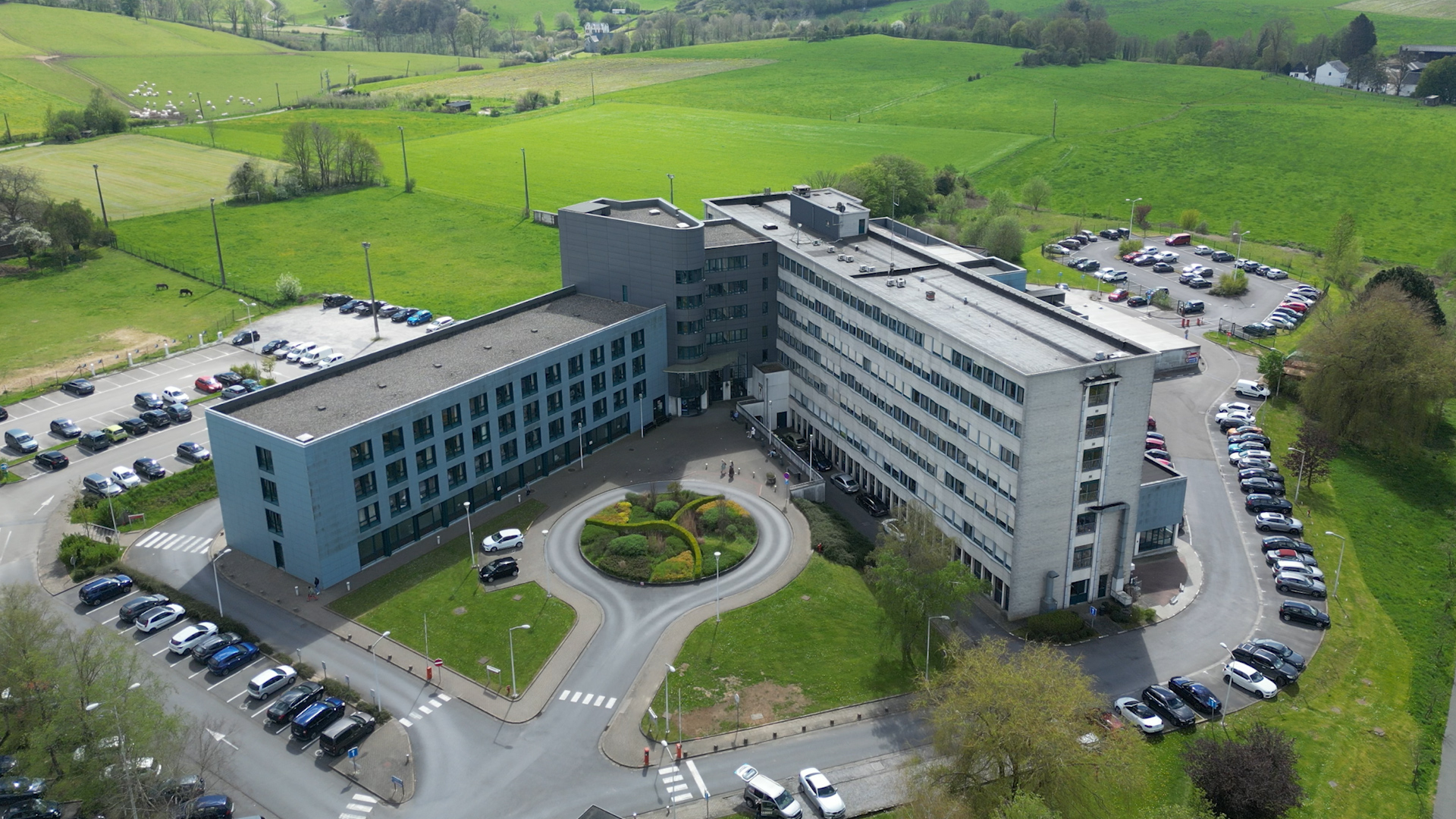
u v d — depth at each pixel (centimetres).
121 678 9812
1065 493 12262
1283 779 9469
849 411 15962
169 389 18262
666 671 11606
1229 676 11538
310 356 19938
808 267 16650
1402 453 17325
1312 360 18025
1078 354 12381
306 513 12606
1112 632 12462
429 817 9631
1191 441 17312
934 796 9381
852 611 12738
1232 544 14362
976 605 12962
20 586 11544
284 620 12356
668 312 17388
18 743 10125
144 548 13888
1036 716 9256
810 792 9812
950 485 13538
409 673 11531
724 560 13512
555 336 16225
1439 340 17612
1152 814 8856
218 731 10662
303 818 9619
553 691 11294
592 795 9919
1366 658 12131
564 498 15262
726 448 16862
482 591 13012
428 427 13812
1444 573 14138
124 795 9381
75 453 16300
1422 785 10206
